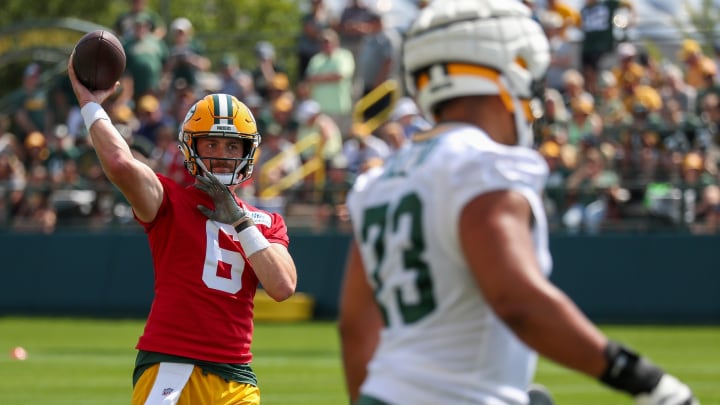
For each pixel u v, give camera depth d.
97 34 13.81
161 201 14.65
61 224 55.88
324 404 29.14
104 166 14.05
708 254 48.75
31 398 30.61
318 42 62.53
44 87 64.69
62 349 41.62
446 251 8.77
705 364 36.88
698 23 60.94
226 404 14.79
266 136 55.00
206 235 14.82
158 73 60.09
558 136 51.53
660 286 49.06
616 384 8.16
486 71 9.20
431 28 9.30
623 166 51.16
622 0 56.75
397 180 9.23
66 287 54.53
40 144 59.22
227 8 127.50
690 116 52.72
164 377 14.62
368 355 10.00
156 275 14.95
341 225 52.47
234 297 14.94
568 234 49.88
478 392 8.73
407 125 54.22
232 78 59.31
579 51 57.62
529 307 8.09
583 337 8.04
